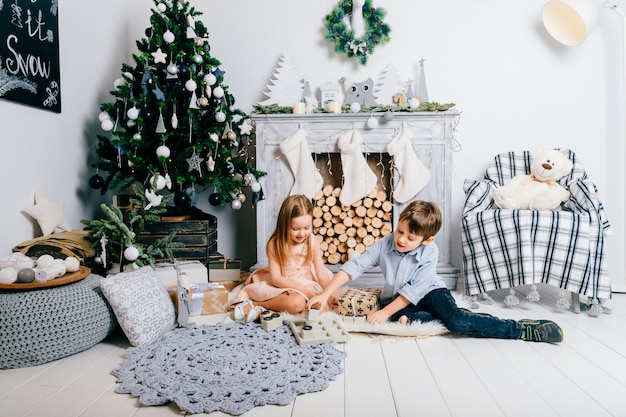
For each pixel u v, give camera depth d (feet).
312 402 4.49
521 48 10.21
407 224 6.52
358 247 9.71
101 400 4.57
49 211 7.41
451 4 10.27
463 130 10.38
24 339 5.31
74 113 8.55
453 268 9.23
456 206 10.47
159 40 8.11
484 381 4.97
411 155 9.18
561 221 7.47
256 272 8.20
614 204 10.02
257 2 10.53
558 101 10.18
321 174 10.28
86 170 8.98
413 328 6.36
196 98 8.09
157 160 8.30
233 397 4.48
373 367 5.35
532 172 8.98
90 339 5.84
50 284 5.56
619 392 4.69
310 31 10.47
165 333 6.48
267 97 10.60
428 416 4.21
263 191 9.41
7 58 6.70
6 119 6.76
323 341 6.02
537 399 4.54
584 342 6.20
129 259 7.09
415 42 10.34
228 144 8.98
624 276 9.92
